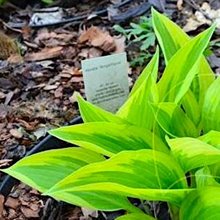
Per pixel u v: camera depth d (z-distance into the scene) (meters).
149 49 1.17
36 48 1.21
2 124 1.04
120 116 0.75
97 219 0.88
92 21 1.28
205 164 0.68
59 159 0.74
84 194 0.71
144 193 0.64
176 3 1.29
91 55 1.18
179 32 0.82
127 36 1.20
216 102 0.74
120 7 1.30
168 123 0.75
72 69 1.15
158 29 0.82
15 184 0.93
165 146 0.72
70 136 0.70
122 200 0.73
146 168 0.67
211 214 0.65
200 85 0.81
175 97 0.76
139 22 1.25
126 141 0.72
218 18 1.24
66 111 1.06
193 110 0.79
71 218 0.88
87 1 1.34
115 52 1.18
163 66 1.13
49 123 1.04
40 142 0.96
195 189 0.68
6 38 1.18
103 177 0.66
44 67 1.16
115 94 0.88
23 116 1.06
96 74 0.85
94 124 0.70
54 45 1.22
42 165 0.73
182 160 0.68
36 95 1.10
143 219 0.72
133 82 1.10
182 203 0.68
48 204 0.89
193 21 1.24
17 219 0.89
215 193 0.66
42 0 1.33
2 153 0.99
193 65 0.74
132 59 1.15
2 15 1.32
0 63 1.17
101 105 0.88
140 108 0.74
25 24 1.28
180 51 0.75
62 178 0.72
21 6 1.34
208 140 0.66
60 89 1.11
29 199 0.92
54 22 1.28
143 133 0.72
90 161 0.74
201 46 0.75
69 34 1.25
